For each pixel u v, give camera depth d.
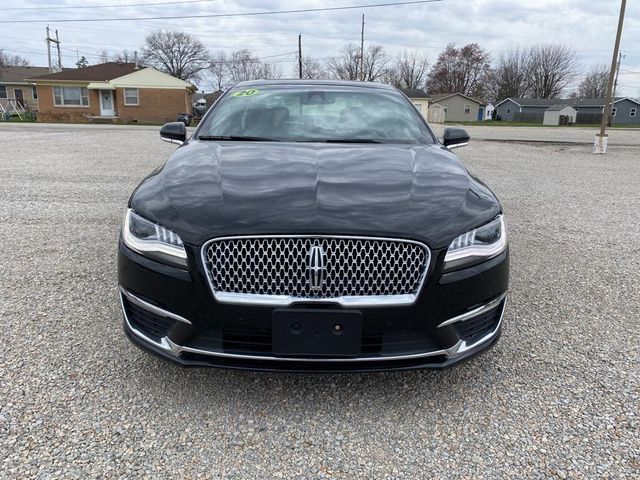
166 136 3.62
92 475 1.87
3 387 2.39
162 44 67.62
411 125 3.47
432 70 91.25
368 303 2.06
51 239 4.83
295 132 3.28
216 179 2.44
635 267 4.38
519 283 3.95
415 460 2.00
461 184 2.51
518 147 18.00
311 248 2.04
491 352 2.85
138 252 2.25
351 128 3.36
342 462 1.99
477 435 2.15
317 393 2.43
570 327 3.19
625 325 3.23
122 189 7.44
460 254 2.16
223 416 2.24
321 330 2.06
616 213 6.61
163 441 2.07
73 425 2.14
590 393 2.47
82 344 2.81
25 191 7.16
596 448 2.08
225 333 2.13
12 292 3.52
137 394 2.37
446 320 2.16
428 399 2.40
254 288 2.08
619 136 28.19
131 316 2.37
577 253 4.77
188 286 2.11
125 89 37.88
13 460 1.93
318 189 2.31
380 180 2.45
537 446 2.09
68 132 21.66
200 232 2.09
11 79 49.94
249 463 1.97
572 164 12.56
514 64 89.56
